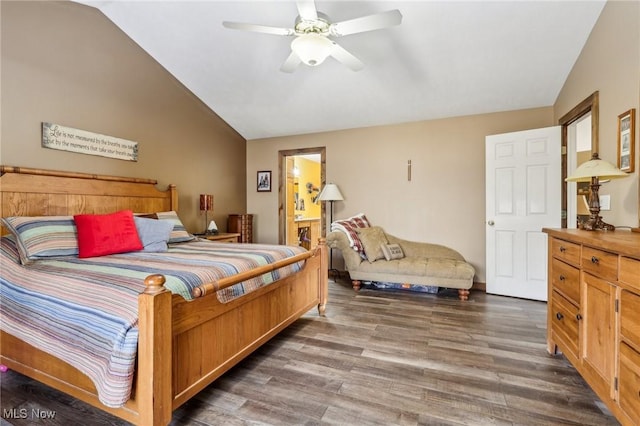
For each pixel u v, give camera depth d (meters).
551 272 2.17
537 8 2.54
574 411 1.60
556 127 3.37
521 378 1.91
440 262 3.78
